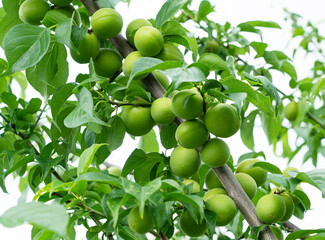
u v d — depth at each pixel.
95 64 2.27
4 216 1.10
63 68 2.39
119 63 2.29
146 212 1.67
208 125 1.87
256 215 1.97
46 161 2.27
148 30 2.10
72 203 1.76
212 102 1.92
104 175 1.62
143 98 2.21
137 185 1.51
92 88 2.11
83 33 2.13
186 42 2.23
